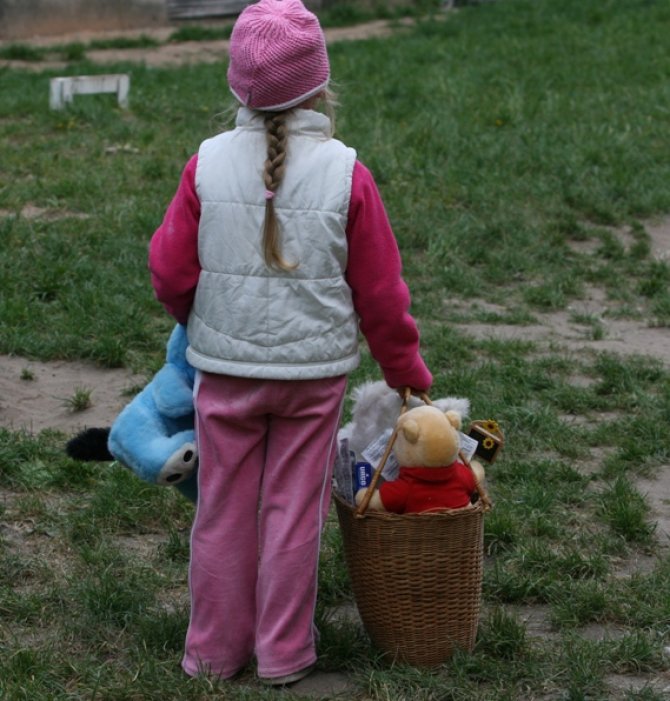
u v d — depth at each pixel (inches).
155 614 384.5
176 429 356.2
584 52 1694.1
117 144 1141.7
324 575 410.0
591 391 613.3
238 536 340.2
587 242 904.3
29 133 1201.4
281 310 323.3
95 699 334.6
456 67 1594.5
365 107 1320.1
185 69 1684.3
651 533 454.6
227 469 335.6
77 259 782.5
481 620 383.2
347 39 2012.8
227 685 343.0
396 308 332.5
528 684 346.3
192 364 336.8
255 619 349.4
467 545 343.0
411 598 343.6
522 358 658.8
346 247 327.3
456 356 661.3
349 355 335.9
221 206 324.2
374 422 363.9
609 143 1117.7
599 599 392.8
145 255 802.8
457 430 345.4
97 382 620.1
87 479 489.4
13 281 741.3
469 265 847.1
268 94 318.0
